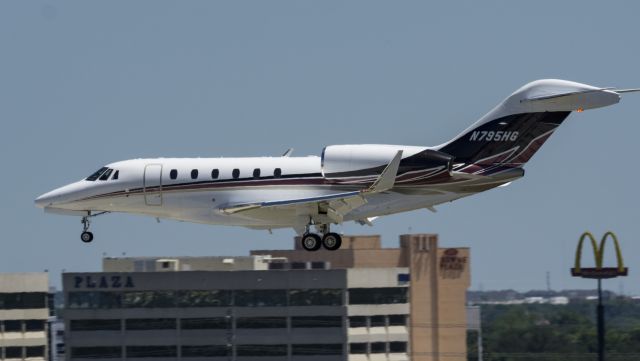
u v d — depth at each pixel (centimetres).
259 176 15475
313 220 15475
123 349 19525
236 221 15600
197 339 19525
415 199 15325
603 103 14850
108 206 16000
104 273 19575
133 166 15912
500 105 15238
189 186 15650
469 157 15300
